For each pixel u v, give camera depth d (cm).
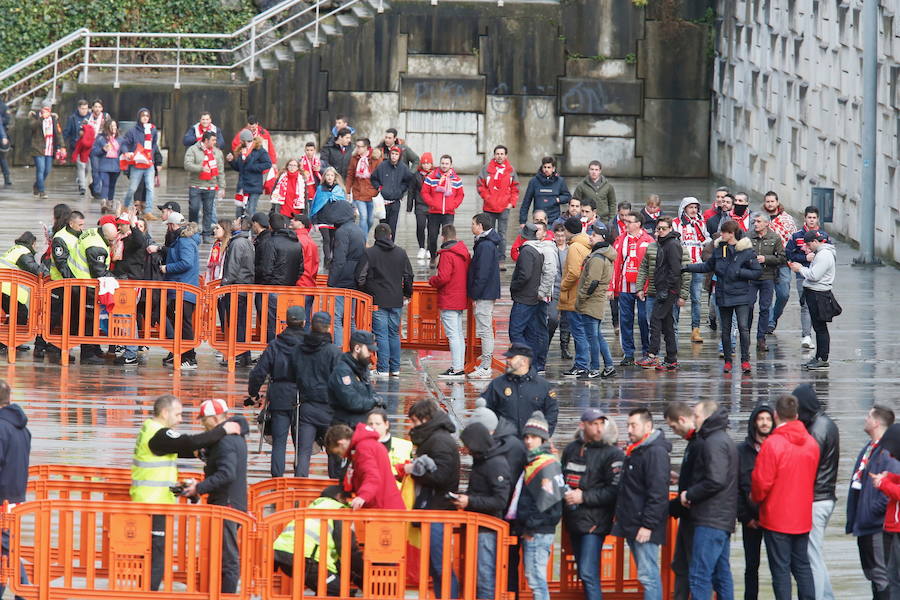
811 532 3841
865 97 8344
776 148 10300
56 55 11431
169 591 3588
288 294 5903
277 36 12400
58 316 6038
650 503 3616
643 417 3675
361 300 5928
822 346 6212
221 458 3753
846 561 4244
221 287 5938
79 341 5997
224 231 6234
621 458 3712
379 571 3581
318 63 11425
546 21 11519
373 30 11425
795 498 3719
